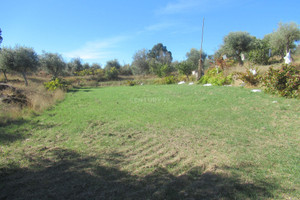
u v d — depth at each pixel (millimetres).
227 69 13797
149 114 5926
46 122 5414
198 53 27875
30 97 8227
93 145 3752
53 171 2787
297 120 4531
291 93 6586
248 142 3584
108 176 2623
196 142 3689
